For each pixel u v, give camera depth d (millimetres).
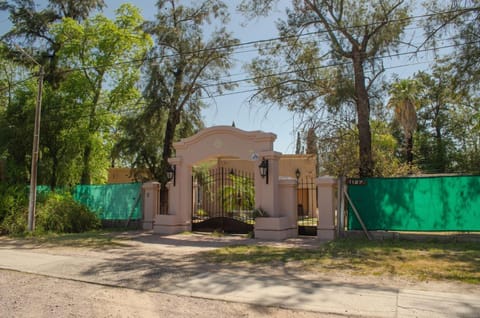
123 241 13945
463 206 12352
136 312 6043
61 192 19719
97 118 24000
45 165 21391
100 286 7688
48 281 8125
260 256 10430
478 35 13125
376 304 6160
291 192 14836
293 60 16969
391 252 10609
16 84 21906
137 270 8945
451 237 12312
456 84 13852
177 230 16250
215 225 16453
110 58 23641
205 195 22734
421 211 12859
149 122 19953
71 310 6141
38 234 15758
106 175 29031
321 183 14031
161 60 19234
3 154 19500
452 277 7770
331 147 17375
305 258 10023
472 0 13062
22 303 6523
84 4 26172
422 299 6375
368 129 16109
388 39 15320
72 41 23141
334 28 15648
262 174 14602
